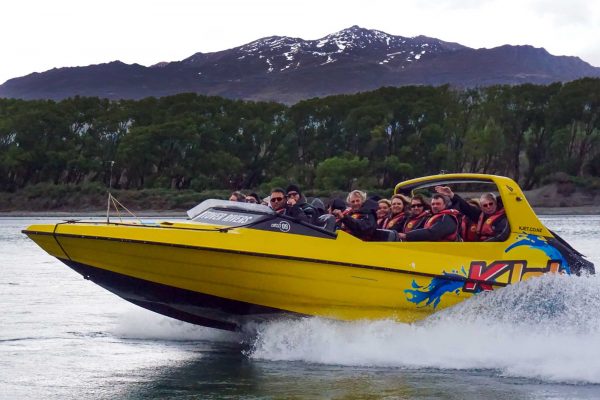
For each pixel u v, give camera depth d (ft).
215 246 39.63
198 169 365.81
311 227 41.42
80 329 47.42
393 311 42.34
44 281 73.31
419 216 45.93
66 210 351.05
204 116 388.98
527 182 383.24
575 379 36.35
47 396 33.09
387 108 383.24
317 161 384.88
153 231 39.75
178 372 37.42
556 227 205.36
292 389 34.55
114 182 382.42
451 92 400.26
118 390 34.17
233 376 36.73
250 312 42.09
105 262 40.27
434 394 33.91
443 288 42.55
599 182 356.38
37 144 384.88
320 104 396.37
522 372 37.47
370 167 361.30
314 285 41.06
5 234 172.55
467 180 47.21
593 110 374.63
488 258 43.65
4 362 38.78
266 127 380.99
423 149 371.35
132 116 401.70
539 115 380.78
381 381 35.99
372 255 41.70
